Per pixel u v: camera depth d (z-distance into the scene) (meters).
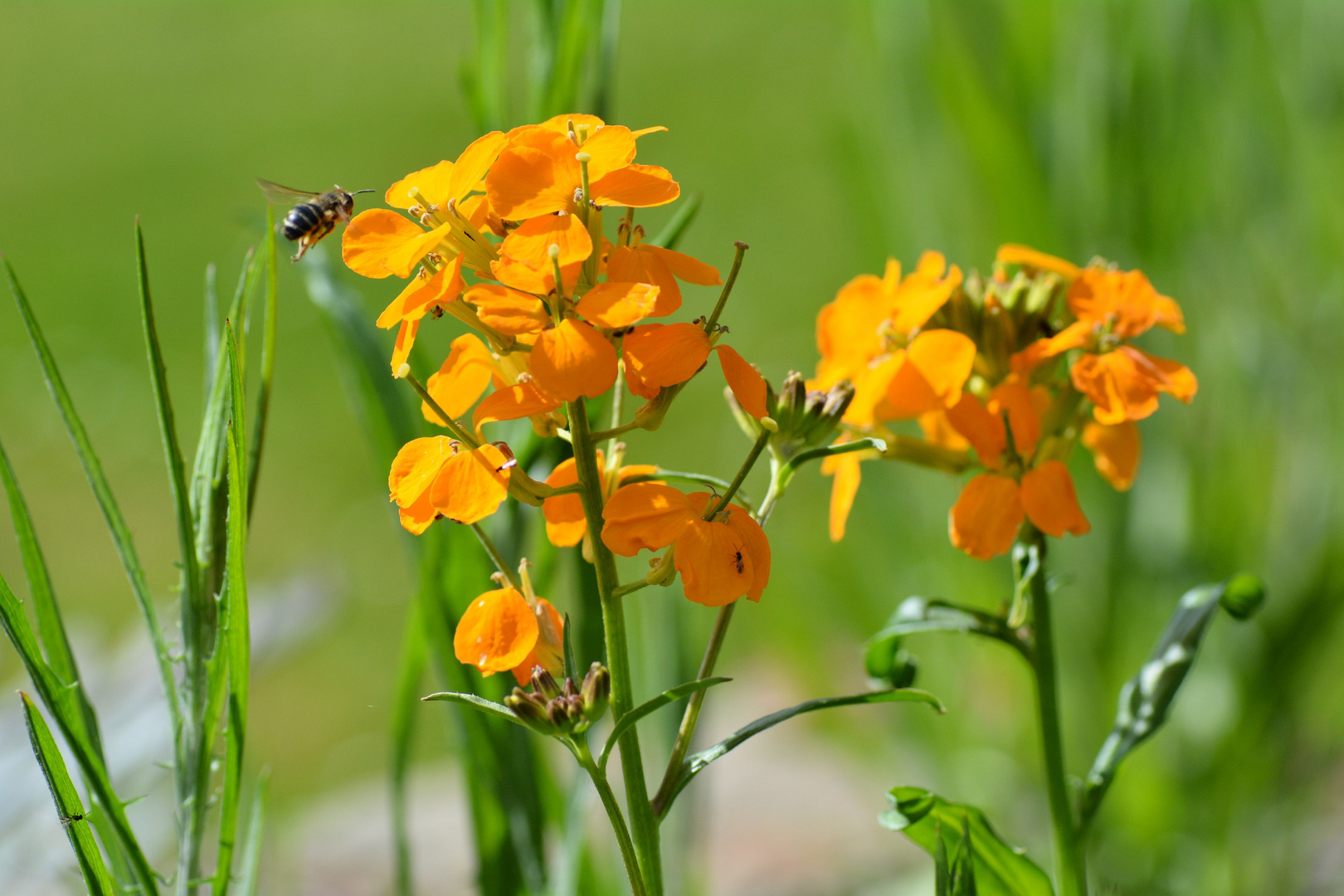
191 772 0.83
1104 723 1.11
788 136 3.96
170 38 6.08
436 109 4.67
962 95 1.13
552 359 0.80
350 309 0.90
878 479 1.21
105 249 3.81
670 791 0.82
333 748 2.12
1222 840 1.09
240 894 0.85
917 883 1.24
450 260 0.83
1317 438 1.13
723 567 0.81
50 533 2.70
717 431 2.71
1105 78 1.10
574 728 0.81
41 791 0.96
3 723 0.99
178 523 0.83
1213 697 1.11
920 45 1.15
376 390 0.90
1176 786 1.10
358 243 0.82
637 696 0.98
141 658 1.08
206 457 0.83
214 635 0.83
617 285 0.81
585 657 0.90
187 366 3.22
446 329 2.96
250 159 4.38
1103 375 0.86
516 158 0.82
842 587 1.27
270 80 5.30
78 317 3.46
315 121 4.69
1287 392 1.13
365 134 4.48
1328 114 1.16
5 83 5.65
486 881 0.90
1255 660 1.06
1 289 3.63
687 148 4.03
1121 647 1.10
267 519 2.74
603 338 0.81
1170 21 1.11
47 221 4.07
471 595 0.89
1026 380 0.87
